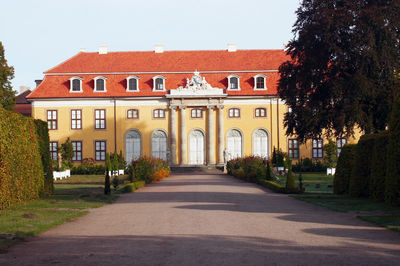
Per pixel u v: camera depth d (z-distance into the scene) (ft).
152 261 30.55
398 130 58.18
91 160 201.77
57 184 125.39
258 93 203.00
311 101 121.49
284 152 192.95
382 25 107.34
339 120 112.27
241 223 47.50
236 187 105.60
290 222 48.39
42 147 82.17
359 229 43.47
